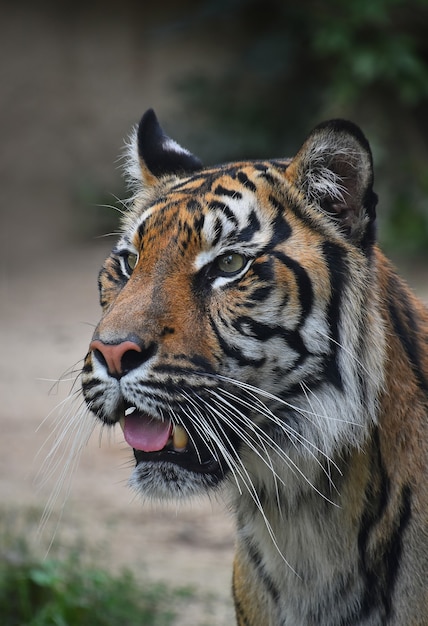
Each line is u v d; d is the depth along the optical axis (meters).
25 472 17.17
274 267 8.09
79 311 28.06
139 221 8.64
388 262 9.11
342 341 8.20
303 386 8.19
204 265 8.16
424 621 8.26
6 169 37.72
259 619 8.98
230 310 8.06
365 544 8.46
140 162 9.62
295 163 8.49
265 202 8.34
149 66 39.25
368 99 34.50
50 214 36.62
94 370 8.05
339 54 35.34
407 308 8.94
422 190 32.69
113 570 13.57
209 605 12.68
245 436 8.33
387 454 8.44
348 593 8.54
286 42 37.00
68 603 11.75
